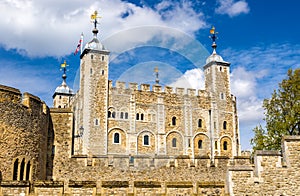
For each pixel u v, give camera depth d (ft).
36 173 59.62
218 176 69.26
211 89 167.32
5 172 52.65
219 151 160.45
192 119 160.04
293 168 40.29
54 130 71.51
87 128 134.82
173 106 158.10
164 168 68.85
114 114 145.28
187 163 69.05
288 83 93.61
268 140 93.25
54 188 36.58
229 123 166.61
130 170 68.69
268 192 39.50
